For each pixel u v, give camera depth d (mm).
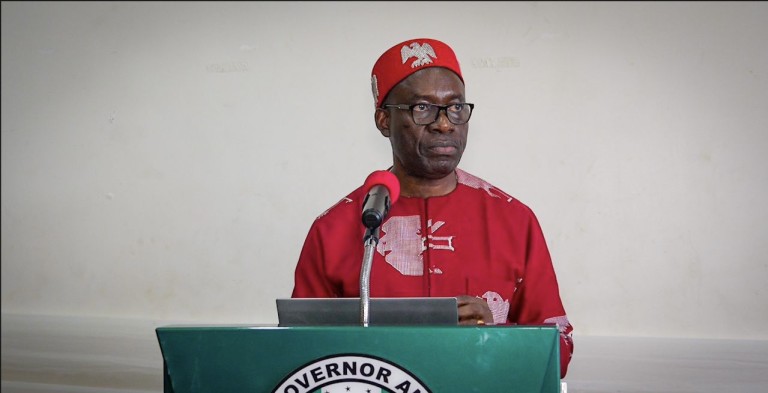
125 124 2887
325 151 2645
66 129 2971
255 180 2701
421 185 1680
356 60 2639
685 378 2232
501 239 1623
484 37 2510
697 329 2250
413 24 2588
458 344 981
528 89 2459
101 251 2885
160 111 2838
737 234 2244
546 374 973
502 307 1576
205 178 2760
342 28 2656
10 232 2996
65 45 2984
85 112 2947
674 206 2303
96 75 2934
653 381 2262
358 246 1646
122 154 2883
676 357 2248
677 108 2326
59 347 2889
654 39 2365
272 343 1010
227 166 2738
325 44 2666
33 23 3025
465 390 979
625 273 2328
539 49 2463
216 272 2721
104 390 2791
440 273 1596
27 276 2967
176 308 2760
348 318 1114
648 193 2328
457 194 1682
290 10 2703
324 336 1000
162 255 2797
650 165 2336
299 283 1683
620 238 2342
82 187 2928
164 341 1032
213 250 2730
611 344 2305
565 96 2428
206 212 2750
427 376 983
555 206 2402
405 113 1600
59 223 2949
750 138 2254
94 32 2945
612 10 2406
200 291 2734
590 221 2371
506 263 1607
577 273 2361
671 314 2275
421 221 1649
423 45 1635
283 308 1135
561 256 2379
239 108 2740
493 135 2465
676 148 2318
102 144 2914
